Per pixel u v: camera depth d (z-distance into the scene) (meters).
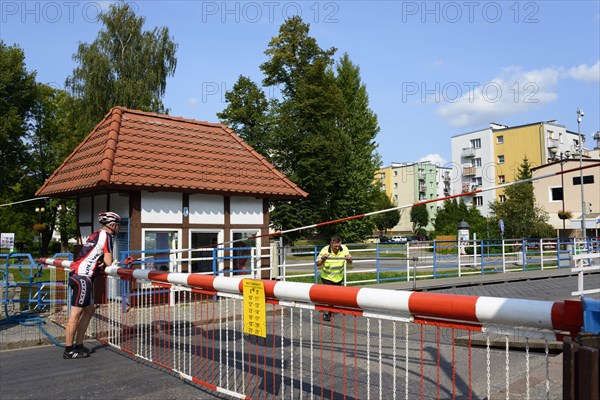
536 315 2.69
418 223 80.94
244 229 13.28
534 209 38.97
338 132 39.09
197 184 12.11
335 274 10.14
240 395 4.71
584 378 2.07
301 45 38.22
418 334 8.31
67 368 6.14
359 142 45.56
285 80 38.34
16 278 14.92
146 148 12.36
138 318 7.12
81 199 13.32
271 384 5.31
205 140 14.01
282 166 37.78
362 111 46.38
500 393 4.85
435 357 6.73
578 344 2.18
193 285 5.56
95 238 6.80
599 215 43.84
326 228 39.66
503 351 7.11
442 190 84.75
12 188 41.22
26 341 7.50
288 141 36.25
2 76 35.72
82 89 35.53
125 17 37.41
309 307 4.16
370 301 3.62
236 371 5.81
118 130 12.39
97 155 11.99
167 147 12.80
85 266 6.70
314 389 5.17
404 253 20.86
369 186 44.56
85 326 6.78
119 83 35.09
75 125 37.41
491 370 6.04
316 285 4.05
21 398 5.03
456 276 20.22
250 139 37.44
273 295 4.42
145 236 11.51
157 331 7.78
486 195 67.75
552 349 6.83
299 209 36.25
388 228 80.56
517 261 23.89
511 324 2.85
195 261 12.43
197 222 12.38
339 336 8.01
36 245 52.19
